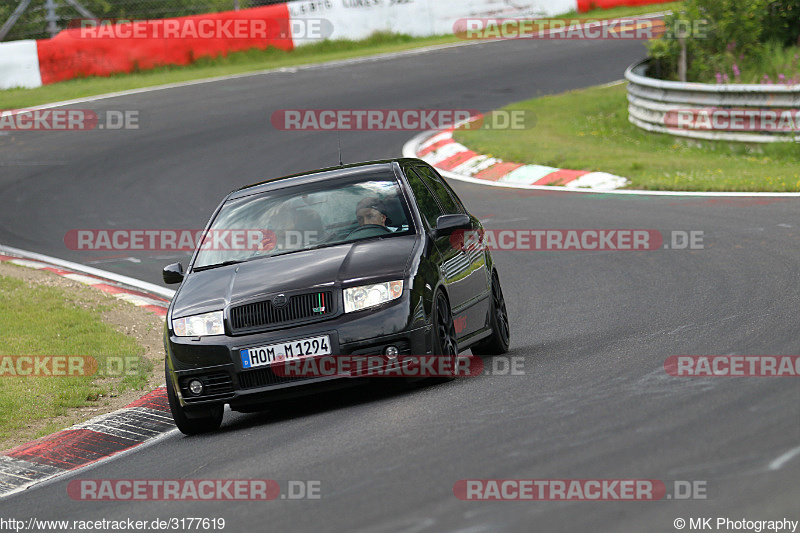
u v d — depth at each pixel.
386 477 17.91
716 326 28.36
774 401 19.20
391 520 15.63
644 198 57.19
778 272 36.22
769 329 26.58
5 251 57.12
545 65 106.69
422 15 128.62
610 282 40.34
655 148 73.94
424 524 15.24
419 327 24.75
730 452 16.56
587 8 136.25
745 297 32.69
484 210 58.81
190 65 114.38
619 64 105.06
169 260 53.62
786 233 43.69
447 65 108.44
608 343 28.61
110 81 107.81
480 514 15.34
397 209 28.09
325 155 76.00
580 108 88.12
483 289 30.14
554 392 22.64
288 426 24.34
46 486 23.33
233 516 17.47
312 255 26.66
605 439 18.25
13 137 87.12
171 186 70.06
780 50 83.38
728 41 84.88
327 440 21.59
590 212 54.97
